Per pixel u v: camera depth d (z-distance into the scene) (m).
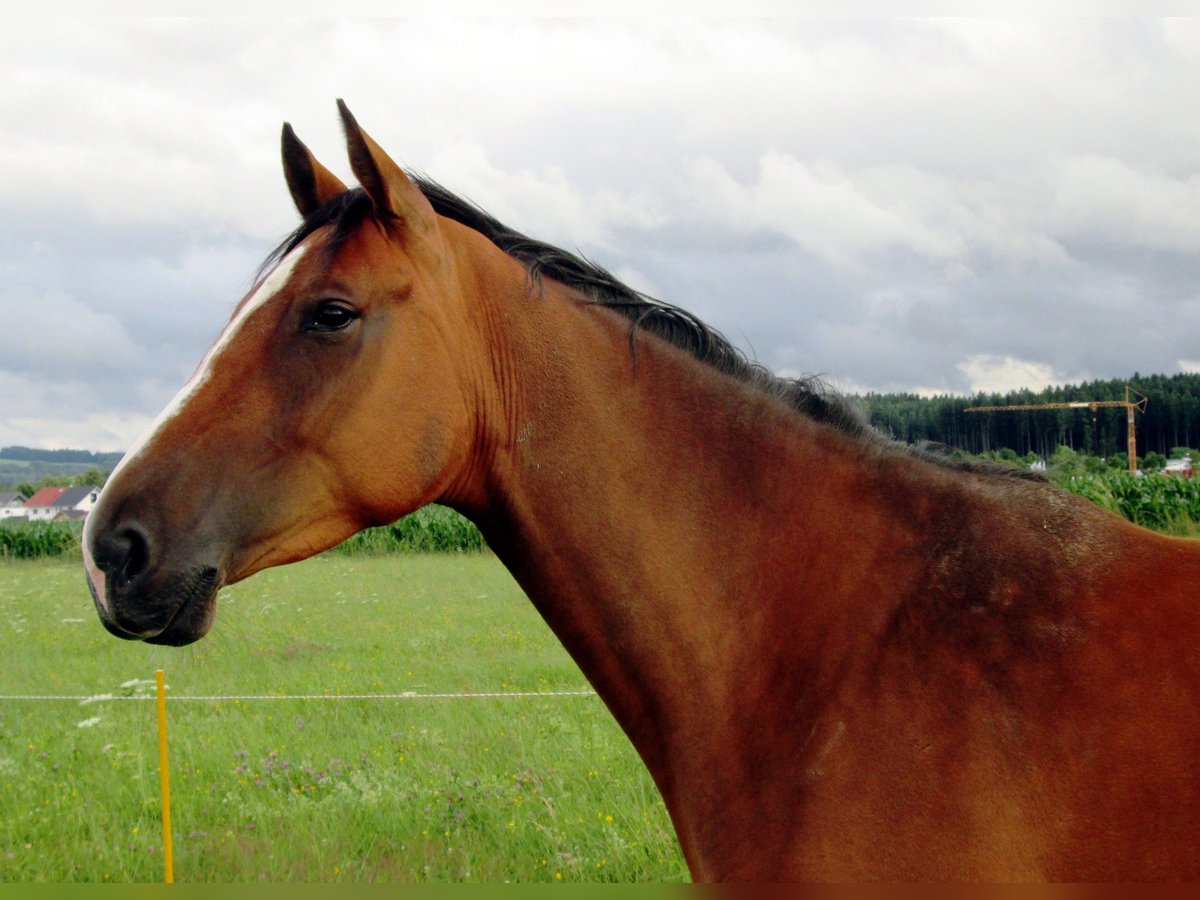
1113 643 1.74
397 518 2.03
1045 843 1.65
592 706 6.65
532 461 2.09
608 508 2.05
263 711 6.91
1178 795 1.60
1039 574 1.85
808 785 1.82
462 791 5.05
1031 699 1.73
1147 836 1.60
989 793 1.69
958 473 2.04
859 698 1.84
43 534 22.36
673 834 4.41
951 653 1.82
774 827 1.84
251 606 12.11
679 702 2.03
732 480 2.06
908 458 2.06
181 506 1.87
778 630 1.98
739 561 2.03
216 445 1.91
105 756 5.83
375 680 7.90
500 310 2.12
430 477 2.01
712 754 1.98
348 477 1.96
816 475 2.06
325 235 2.03
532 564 2.13
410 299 2.00
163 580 1.83
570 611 2.11
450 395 2.02
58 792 5.22
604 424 2.08
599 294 2.20
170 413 1.95
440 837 4.58
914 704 1.79
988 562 1.89
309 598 12.98
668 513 2.05
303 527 1.96
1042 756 1.69
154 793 5.21
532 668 8.31
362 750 5.80
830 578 1.98
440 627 10.61
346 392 1.95
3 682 8.23
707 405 2.10
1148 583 1.80
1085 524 1.91
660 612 2.03
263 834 4.64
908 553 1.95
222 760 5.73
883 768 1.76
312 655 9.14
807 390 2.15
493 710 6.70
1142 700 1.68
